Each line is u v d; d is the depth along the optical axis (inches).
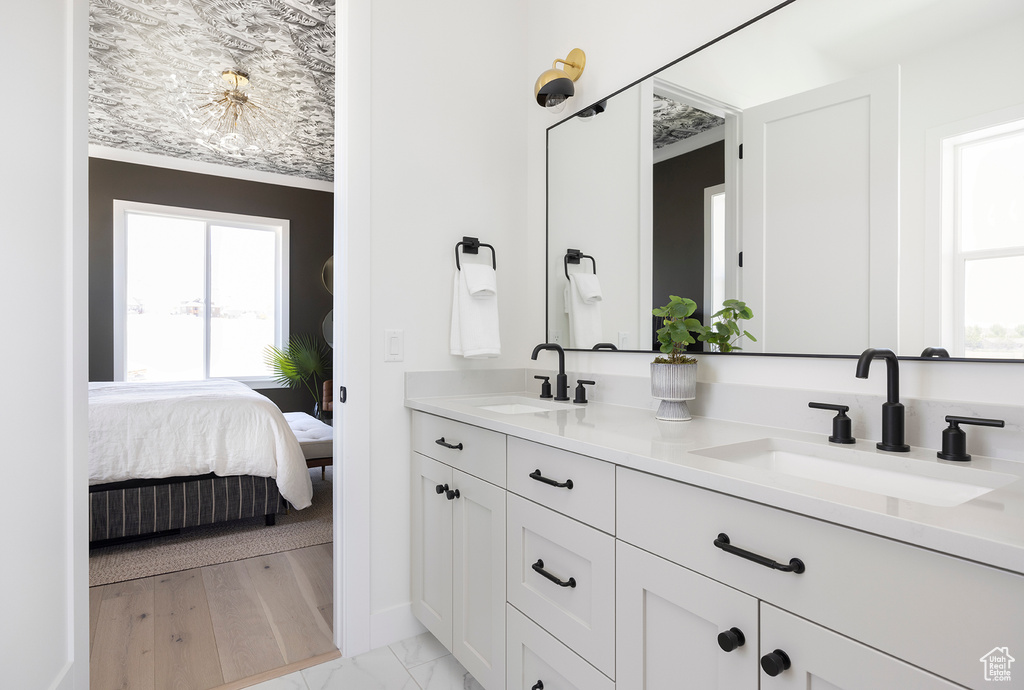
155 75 126.9
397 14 73.9
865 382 46.8
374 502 71.7
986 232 39.4
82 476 49.8
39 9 43.8
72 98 47.8
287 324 204.8
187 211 187.6
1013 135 38.2
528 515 51.2
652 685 38.8
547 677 49.3
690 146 61.2
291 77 127.4
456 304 77.2
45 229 44.8
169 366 189.5
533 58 86.2
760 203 54.2
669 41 64.6
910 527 24.8
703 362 61.0
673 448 41.4
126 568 95.7
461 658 61.9
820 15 49.7
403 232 74.0
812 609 29.2
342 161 69.9
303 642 72.4
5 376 40.3
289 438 118.3
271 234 206.1
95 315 174.4
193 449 108.4
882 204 45.1
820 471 43.8
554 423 54.4
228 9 102.0
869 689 26.7
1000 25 38.9
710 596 34.5
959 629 23.7
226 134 162.2
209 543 108.0
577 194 76.7
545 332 82.9
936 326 42.1
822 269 49.3
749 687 32.4
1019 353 38.0
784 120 52.3
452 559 64.2
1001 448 38.7
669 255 63.6
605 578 42.5
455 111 78.9
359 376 70.2
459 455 62.8
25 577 42.2
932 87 42.3
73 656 48.6
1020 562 21.4
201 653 69.5
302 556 101.7
